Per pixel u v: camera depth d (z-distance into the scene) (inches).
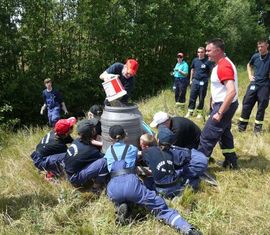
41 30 548.1
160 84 741.9
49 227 172.7
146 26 656.4
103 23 588.1
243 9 1121.4
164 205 174.4
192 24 818.8
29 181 216.4
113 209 183.5
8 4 504.1
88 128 204.2
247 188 211.9
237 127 328.5
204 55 367.6
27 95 535.2
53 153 224.7
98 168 199.2
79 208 188.5
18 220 175.5
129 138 209.0
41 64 550.9
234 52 1144.2
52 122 404.2
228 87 206.2
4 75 531.2
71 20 571.5
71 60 594.2
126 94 233.8
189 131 224.4
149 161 193.8
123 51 640.4
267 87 299.7
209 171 232.7
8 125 465.7
